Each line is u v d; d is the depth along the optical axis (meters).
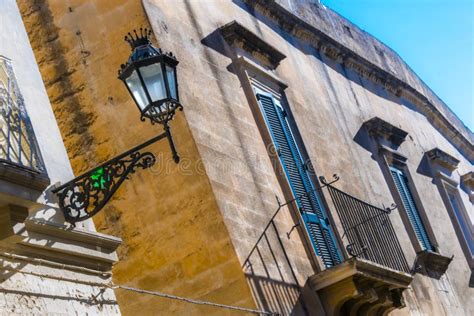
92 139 13.06
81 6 13.52
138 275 12.51
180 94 12.84
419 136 21.98
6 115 8.74
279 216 13.46
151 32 13.05
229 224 12.30
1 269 8.27
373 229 15.20
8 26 9.62
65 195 8.85
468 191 23.44
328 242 14.32
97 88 13.17
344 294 13.23
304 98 16.52
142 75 8.55
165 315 12.29
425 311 17.56
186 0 14.21
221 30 14.51
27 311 8.34
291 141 15.01
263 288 12.24
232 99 13.88
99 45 13.27
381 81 21.12
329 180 15.83
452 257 19.14
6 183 8.23
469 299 19.98
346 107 18.41
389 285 14.10
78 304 8.93
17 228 8.33
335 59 19.23
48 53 13.55
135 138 12.80
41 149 9.24
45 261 8.70
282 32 17.25
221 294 12.07
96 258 9.27
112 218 12.78
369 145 18.58
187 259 12.30
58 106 13.32
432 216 19.97
